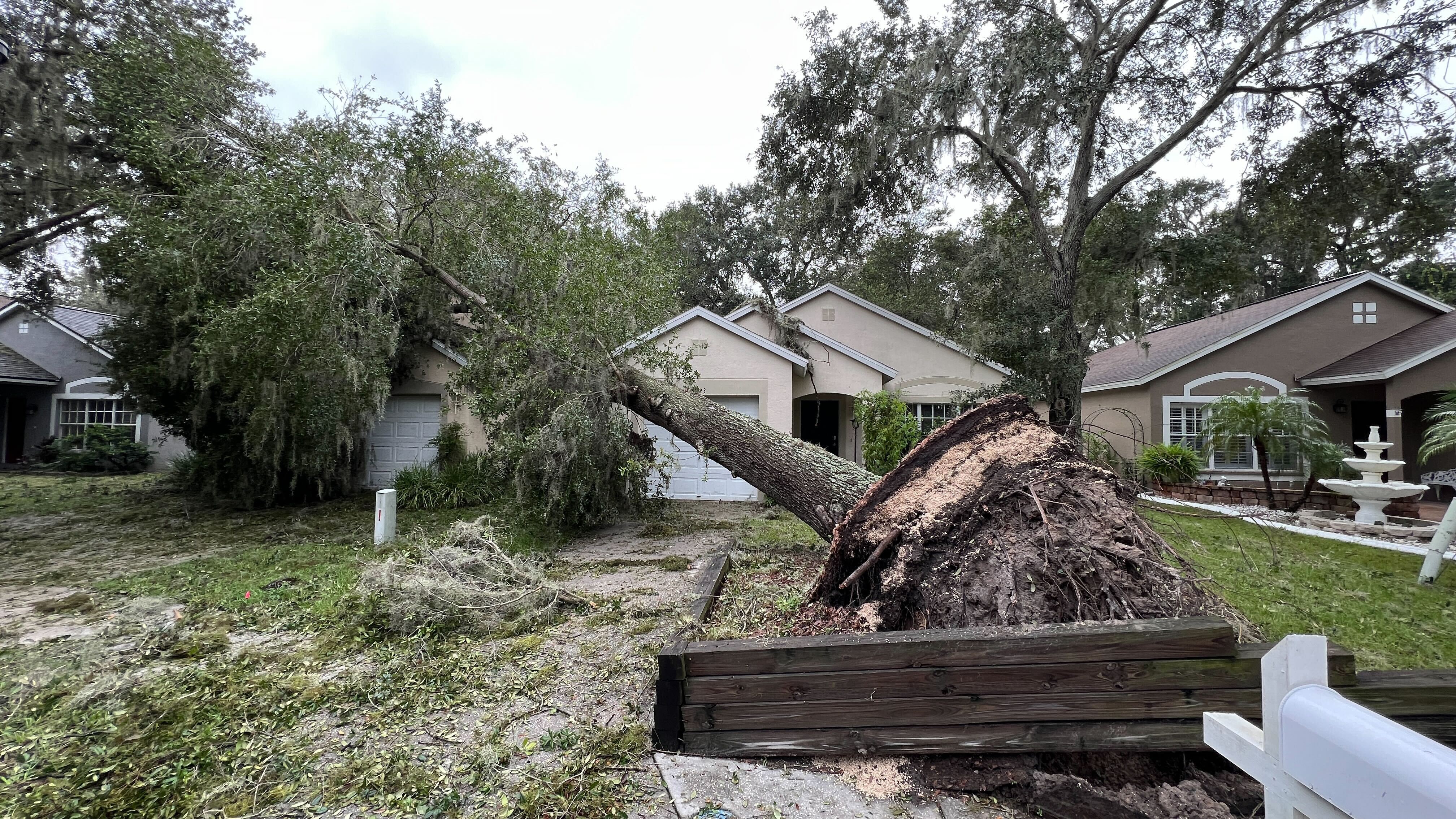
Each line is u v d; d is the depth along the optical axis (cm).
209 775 226
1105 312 1041
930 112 940
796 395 1099
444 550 442
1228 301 1517
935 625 282
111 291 788
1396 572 528
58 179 718
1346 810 84
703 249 2438
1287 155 1026
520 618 388
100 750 239
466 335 882
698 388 741
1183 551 571
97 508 884
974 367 1184
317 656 339
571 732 251
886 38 995
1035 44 911
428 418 1048
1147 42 1010
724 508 914
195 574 521
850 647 225
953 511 319
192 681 304
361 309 675
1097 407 1440
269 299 573
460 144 707
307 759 236
